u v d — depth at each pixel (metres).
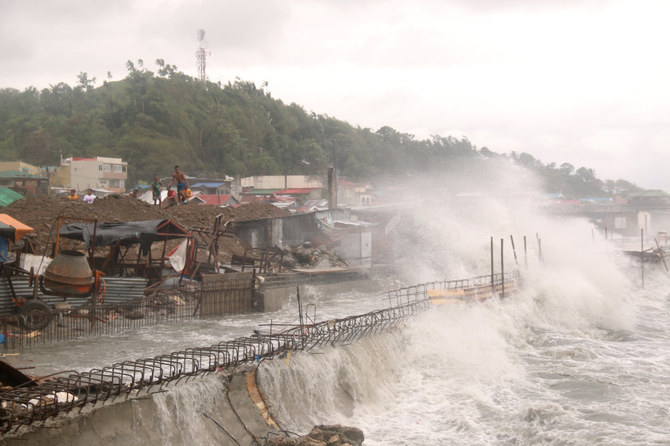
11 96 139.62
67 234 29.19
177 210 45.88
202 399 16.06
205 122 118.38
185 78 142.75
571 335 32.00
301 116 158.00
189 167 102.88
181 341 23.31
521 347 28.89
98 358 20.39
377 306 33.12
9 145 102.69
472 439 17.98
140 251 31.22
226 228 35.31
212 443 15.59
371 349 22.47
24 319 22.41
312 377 19.14
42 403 13.37
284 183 108.25
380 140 164.12
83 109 127.75
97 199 43.31
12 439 12.34
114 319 25.50
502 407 20.59
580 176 169.25
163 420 14.96
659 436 17.95
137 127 105.00
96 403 14.15
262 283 31.62
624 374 24.39
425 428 18.80
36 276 23.34
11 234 25.12
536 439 17.86
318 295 35.25
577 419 19.31
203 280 28.86
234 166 112.12
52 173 84.50
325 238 45.81
